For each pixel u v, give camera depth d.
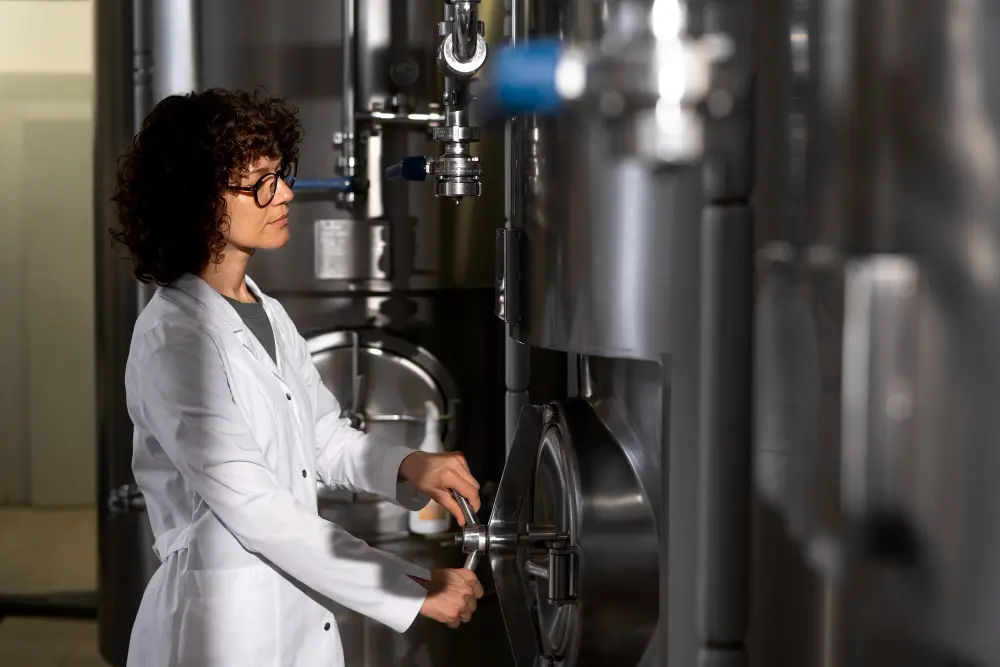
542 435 1.28
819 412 0.90
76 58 4.23
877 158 0.86
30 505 4.42
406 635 2.23
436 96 2.20
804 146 0.89
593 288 1.05
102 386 2.42
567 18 1.06
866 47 0.85
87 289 4.31
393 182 2.19
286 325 1.64
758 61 0.91
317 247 2.17
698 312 0.96
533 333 1.17
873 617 0.89
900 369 0.87
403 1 2.17
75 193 4.27
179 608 1.41
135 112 2.24
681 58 0.95
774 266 0.91
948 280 0.85
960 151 0.83
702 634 0.97
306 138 2.16
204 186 1.43
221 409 1.36
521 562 1.33
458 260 2.24
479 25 1.25
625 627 1.09
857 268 0.87
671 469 1.00
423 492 1.60
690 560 0.98
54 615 3.34
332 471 1.65
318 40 2.14
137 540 2.37
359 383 2.22
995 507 0.85
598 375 1.17
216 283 1.52
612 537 1.08
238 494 1.34
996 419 0.84
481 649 2.27
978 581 0.86
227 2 2.15
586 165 1.05
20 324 4.31
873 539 0.89
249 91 2.16
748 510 0.94
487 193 2.25
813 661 0.92
